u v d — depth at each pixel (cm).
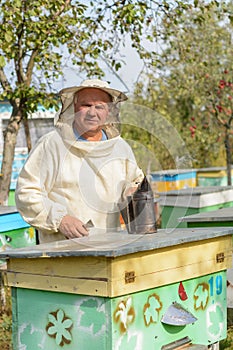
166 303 313
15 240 589
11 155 726
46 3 634
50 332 307
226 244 349
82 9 701
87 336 294
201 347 320
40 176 342
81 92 328
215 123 1299
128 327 293
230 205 876
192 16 912
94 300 290
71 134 329
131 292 291
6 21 600
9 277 319
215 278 344
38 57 672
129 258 290
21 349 320
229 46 1216
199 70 1088
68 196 335
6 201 727
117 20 721
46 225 336
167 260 310
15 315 321
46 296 308
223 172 1376
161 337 309
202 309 335
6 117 1088
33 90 660
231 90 1198
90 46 727
